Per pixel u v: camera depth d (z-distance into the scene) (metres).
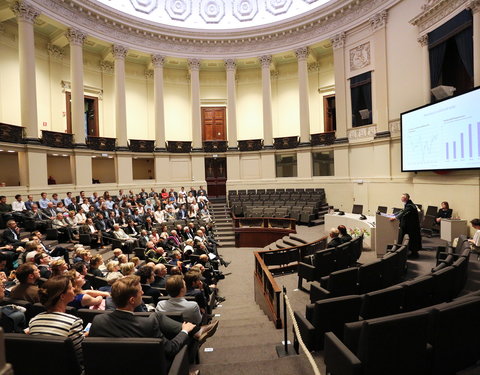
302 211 14.82
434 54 11.59
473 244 6.31
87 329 3.05
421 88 12.38
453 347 2.58
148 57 19.39
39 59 15.75
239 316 6.20
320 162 18.19
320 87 19.89
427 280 3.74
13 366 2.16
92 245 9.66
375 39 14.52
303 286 7.13
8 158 14.17
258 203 16.55
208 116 21.48
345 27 16.00
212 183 20.03
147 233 10.68
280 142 18.89
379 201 14.41
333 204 16.77
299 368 3.12
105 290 4.58
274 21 18.62
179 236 11.06
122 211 12.40
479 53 9.37
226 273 10.45
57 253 7.43
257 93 21.28
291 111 20.75
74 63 14.91
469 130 8.53
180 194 16.19
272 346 4.02
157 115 18.25
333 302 3.38
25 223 9.68
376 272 4.99
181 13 18.88
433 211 10.46
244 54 18.94
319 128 19.98
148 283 5.06
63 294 2.52
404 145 11.59
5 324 3.11
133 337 2.31
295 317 3.82
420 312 2.47
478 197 8.91
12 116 14.48
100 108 18.73
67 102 16.94
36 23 14.80
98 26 15.91
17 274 3.83
